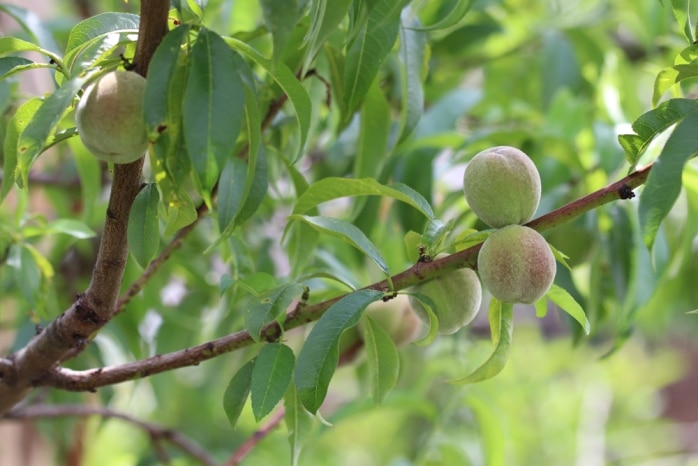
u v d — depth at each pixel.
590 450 1.98
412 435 1.98
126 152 0.73
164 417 1.63
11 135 0.80
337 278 0.82
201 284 1.18
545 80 1.37
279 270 1.26
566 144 1.08
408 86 0.90
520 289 0.77
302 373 0.76
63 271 1.23
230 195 0.76
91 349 1.13
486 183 0.79
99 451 1.73
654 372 2.43
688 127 0.72
